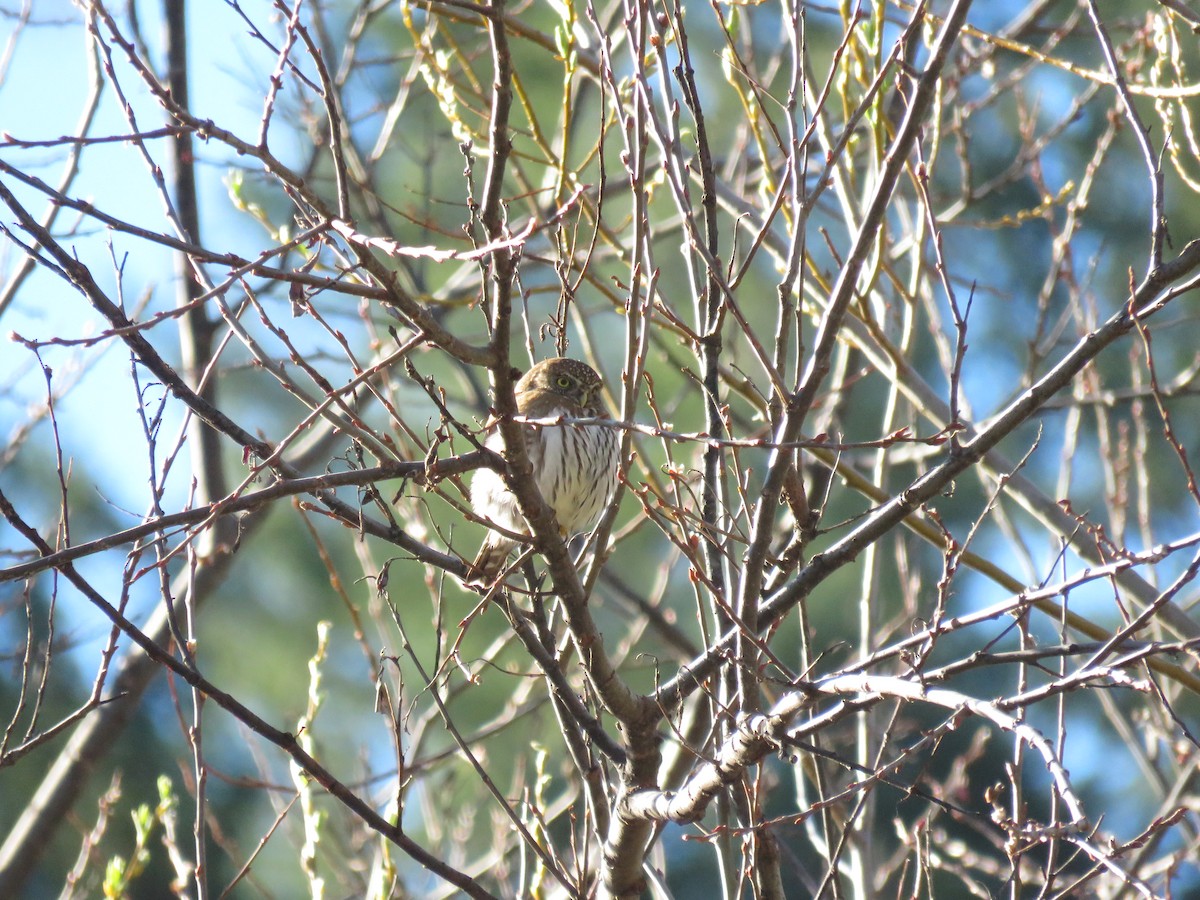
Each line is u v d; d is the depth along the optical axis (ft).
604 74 25.08
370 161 41.01
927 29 30.78
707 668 26.99
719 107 64.75
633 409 24.52
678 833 70.59
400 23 63.36
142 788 65.10
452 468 23.79
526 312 27.73
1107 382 71.92
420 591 68.23
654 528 67.10
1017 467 25.08
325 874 58.90
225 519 40.83
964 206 44.01
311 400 25.14
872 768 27.91
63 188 32.45
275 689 67.72
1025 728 18.08
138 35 33.09
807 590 26.66
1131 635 22.36
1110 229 73.46
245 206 32.27
